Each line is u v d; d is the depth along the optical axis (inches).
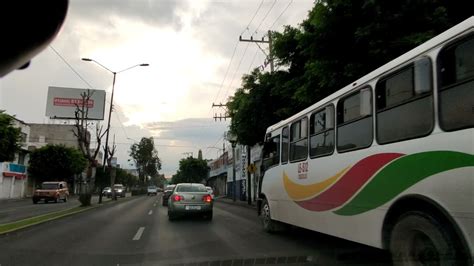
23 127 2169.0
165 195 1145.4
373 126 273.1
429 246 218.5
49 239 444.8
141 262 318.3
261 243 406.9
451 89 206.7
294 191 405.4
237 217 725.9
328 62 464.4
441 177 208.7
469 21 199.9
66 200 1553.9
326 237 446.9
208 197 676.1
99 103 2529.5
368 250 357.1
